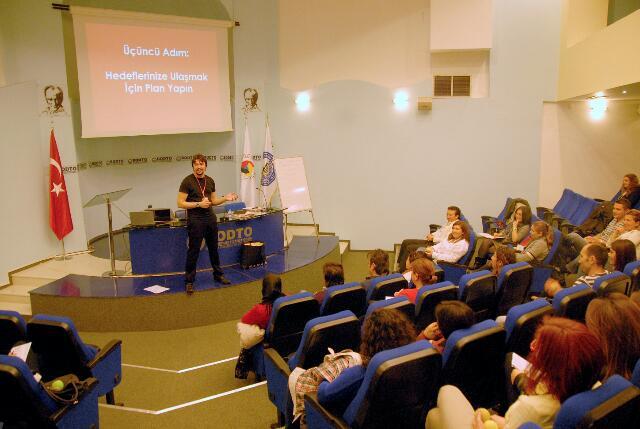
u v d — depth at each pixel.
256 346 3.88
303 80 8.56
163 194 9.02
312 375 2.61
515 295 3.95
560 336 1.83
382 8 8.23
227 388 4.07
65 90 7.14
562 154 8.20
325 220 8.82
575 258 5.90
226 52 8.25
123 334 5.29
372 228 8.73
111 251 5.89
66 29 7.54
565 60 7.68
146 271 5.95
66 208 7.02
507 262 4.42
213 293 5.48
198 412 3.69
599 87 6.48
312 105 8.55
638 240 5.14
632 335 2.08
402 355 2.11
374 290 3.91
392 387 2.09
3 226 6.32
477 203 8.40
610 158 8.15
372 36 8.31
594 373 1.80
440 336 2.89
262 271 6.06
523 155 8.19
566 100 7.84
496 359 2.61
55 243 7.13
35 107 6.84
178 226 5.86
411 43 8.20
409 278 4.64
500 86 8.05
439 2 7.73
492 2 7.71
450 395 2.26
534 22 7.87
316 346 2.81
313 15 8.41
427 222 8.57
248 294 5.68
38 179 6.87
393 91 8.30
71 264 6.77
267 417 3.60
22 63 6.75
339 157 8.61
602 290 3.23
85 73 7.29
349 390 2.35
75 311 5.36
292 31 8.49
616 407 1.64
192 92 8.10
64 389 2.74
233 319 5.63
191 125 8.15
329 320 2.85
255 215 6.36
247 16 8.40
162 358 4.70
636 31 5.54
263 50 8.52
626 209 5.75
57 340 2.99
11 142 6.46
